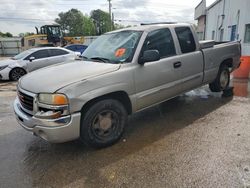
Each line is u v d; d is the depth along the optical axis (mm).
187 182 2822
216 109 5254
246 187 2699
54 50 11094
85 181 2936
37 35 21062
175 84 4523
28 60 10531
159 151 3543
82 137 3498
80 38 26688
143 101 4035
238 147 3559
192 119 4738
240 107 5340
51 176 3064
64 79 3307
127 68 3750
